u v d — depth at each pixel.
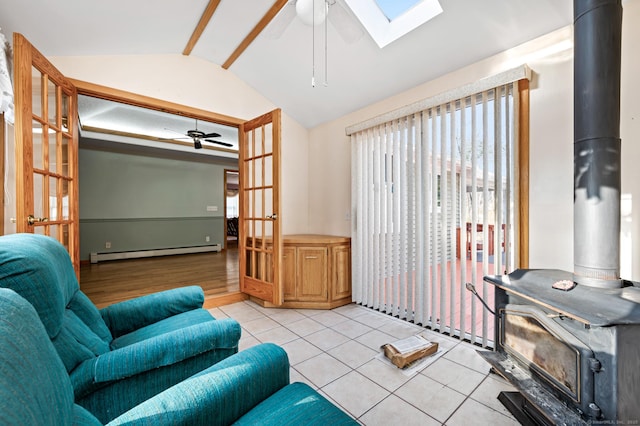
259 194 3.66
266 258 3.26
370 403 1.60
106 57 2.66
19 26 2.01
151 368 1.11
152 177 6.72
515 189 2.05
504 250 2.16
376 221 3.07
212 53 3.09
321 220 3.87
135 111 4.26
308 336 2.46
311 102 3.50
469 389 1.73
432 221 2.58
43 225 1.90
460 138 2.36
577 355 1.17
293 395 0.99
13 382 0.48
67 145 2.38
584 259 1.33
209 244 7.60
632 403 1.06
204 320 1.66
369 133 3.13
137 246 6.51
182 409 0.79
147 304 1.74
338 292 3.25
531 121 2.02
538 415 1.37
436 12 2.10
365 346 2.28
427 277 2.62
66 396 0.63
